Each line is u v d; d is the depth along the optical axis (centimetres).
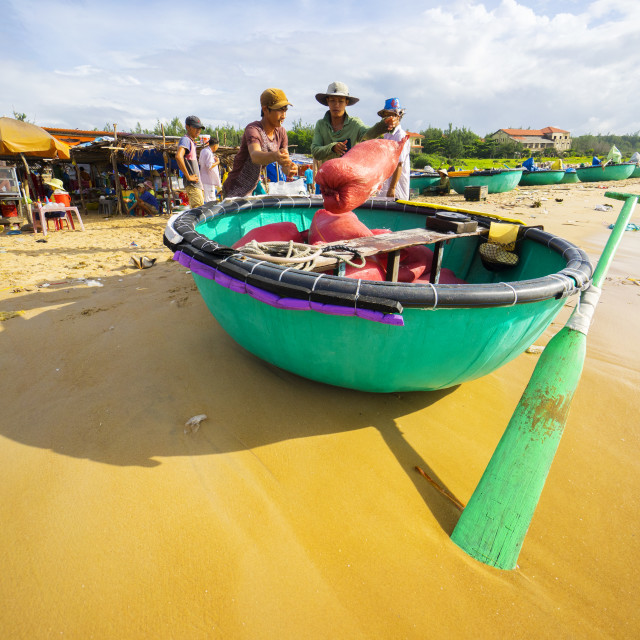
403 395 283
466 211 405
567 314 440
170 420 255
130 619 154
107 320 393
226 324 268
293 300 192
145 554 177
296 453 232
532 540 192
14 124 1030
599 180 2573
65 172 1856
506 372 325
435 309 187
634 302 485
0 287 505
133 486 209
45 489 207
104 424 252
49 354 333
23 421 256
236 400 273
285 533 188
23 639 148
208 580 168
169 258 666
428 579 173
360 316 179
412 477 221
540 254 321
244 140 434
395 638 152
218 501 202
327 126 501
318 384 290
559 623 160
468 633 155
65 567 171
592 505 211
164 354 328
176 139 1675
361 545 185
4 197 1028
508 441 188
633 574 179
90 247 800
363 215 468
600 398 296
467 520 188
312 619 156
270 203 428
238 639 149
